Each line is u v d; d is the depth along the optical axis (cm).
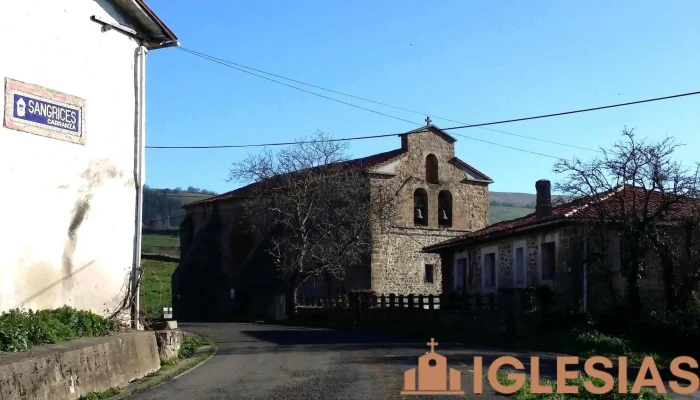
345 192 3953
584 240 2198
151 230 7775
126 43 1639
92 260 1527
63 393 1052
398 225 4309
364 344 2031
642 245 2011
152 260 6031
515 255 2717
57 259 1445
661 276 2112
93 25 1550
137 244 1638
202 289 4741
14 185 1357
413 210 4406
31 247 1388
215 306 4756
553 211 2675
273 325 3453
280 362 1564
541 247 2509
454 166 4622
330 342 2133
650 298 2167
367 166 4269
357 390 1125
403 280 4291
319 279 4391
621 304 2070
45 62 1431
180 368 1479
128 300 1609
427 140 4528
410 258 4334
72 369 1090
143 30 1680
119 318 1582
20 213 1367
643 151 2064
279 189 3978
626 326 2012
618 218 2077
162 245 6938
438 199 4550
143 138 1670
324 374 1330
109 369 1218
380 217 4153
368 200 4075
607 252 2227
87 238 1518
